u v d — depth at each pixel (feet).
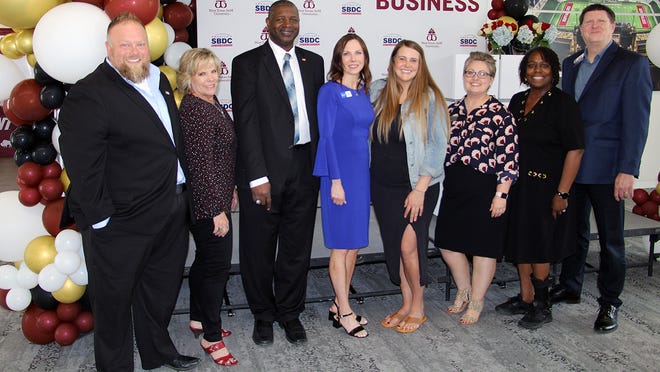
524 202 9.80
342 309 10.20
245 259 9.79
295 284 9.99
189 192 8.30
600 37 9.90
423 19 17.52
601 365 9.02
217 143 8.35
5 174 25.26
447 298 11.76
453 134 10.00
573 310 11.18
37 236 9.66
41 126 9.41
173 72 10.77
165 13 11.50
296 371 8.98
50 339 10.05
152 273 8.45
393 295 12.13
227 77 16.65
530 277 10.44
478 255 10.02
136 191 7.57
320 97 9.24
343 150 9.34
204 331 9.27
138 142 7.47
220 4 16.33
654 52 13.00
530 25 16.22
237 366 9.16
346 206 9.49
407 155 9.50
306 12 16.76
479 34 16.81
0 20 8.79
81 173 7.22
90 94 7.15
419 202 9.59
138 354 9.73
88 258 7.88
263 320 10.09
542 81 9.59
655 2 19.75
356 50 9.11
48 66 8.52
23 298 9.68
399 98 9.57
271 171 9.13
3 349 9.94
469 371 8.90
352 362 9.23
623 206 10.25
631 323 10.57
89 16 8.45
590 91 10.12
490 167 9.71
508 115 9.64
